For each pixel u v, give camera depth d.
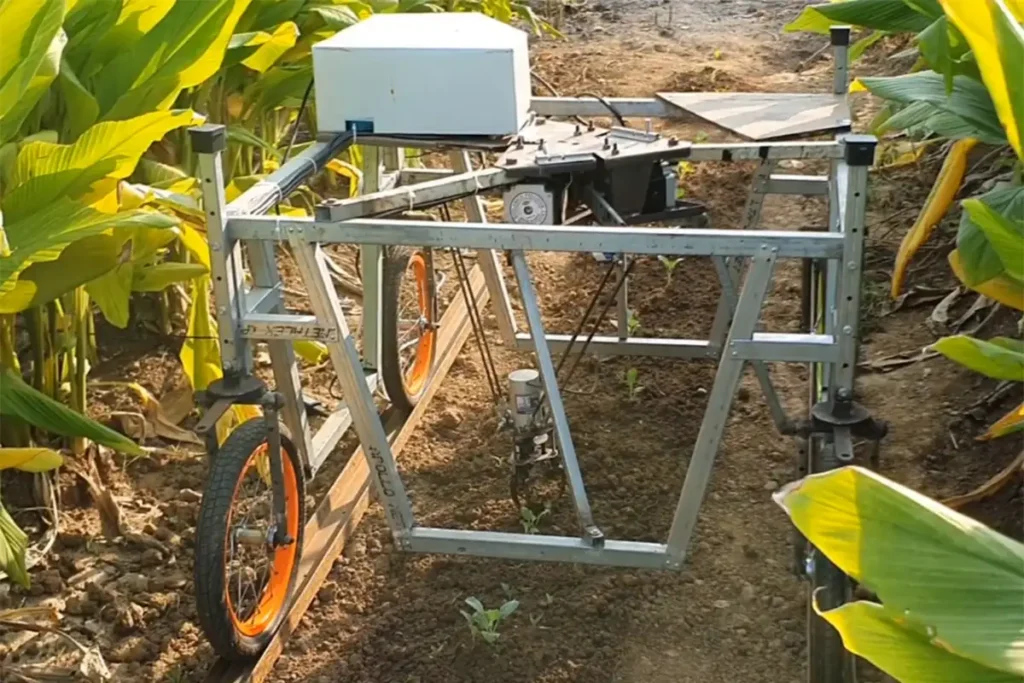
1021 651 1.23
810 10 3.40
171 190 3.15
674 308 4.46
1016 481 3.04
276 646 2.70
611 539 3.11
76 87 2.92
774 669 2.67
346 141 2.88
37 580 2.96
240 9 3.02
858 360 3.89
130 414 3.55
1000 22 1.44
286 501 2.69
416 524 2.90
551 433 3.06
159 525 3.20
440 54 2.79
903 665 1.35
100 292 3.01
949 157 2.92
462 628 2.81
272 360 2.87
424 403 3.74
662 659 2.71
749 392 3.83
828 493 1.35
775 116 3.12
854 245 2.34
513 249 2.45
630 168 2.77
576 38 8.02
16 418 2.96
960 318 3.96
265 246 2.72
